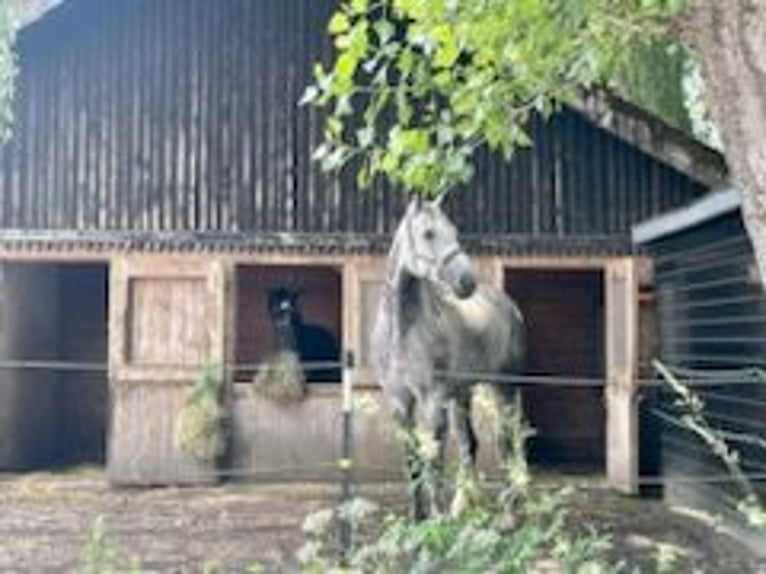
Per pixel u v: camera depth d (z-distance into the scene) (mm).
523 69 4410
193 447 9891
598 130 10273
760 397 6855
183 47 10352
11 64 8578
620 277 10039
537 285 12609
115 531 7805
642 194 10227
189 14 10383
